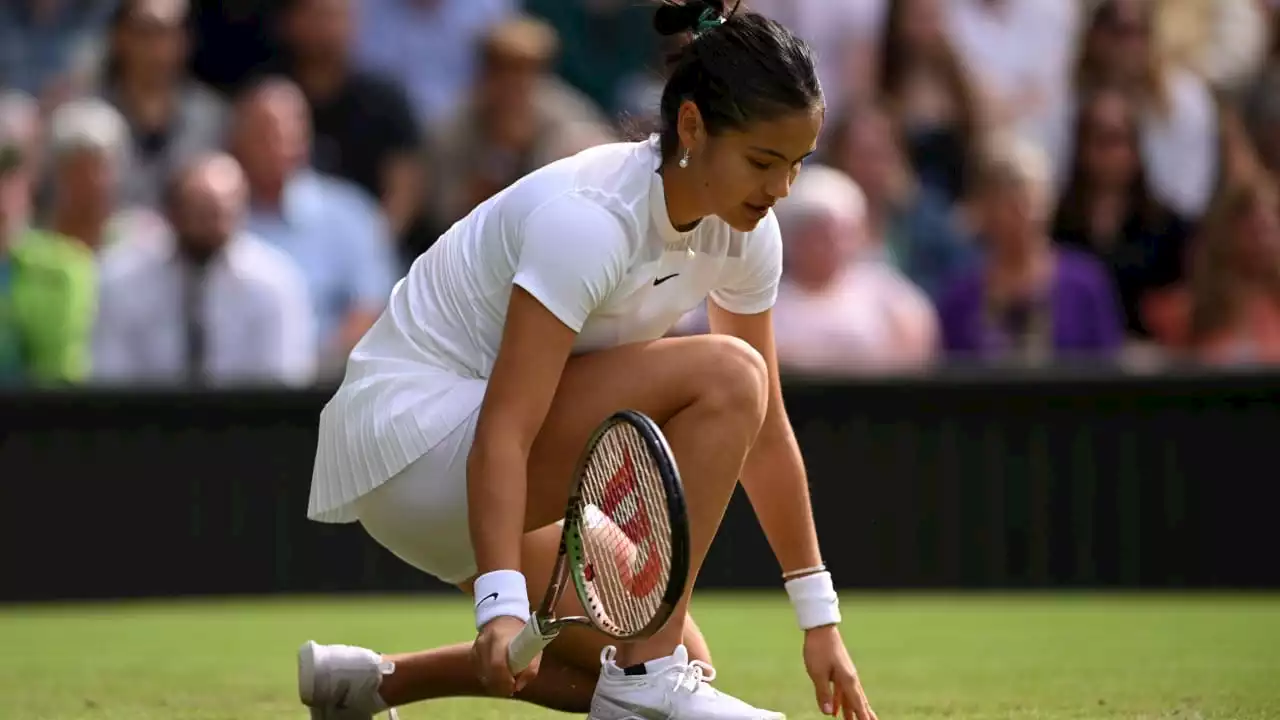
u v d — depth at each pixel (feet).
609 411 32.60
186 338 83.61
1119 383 79.15
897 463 79.15
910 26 104.68
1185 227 101.04
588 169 32.89
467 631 64.80
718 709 31.60
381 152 102.58
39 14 106.01
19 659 57.57
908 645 59.67
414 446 33.35
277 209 93.40
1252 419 78.64
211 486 79.10
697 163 31.96
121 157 100.58
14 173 84.53
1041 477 79.46
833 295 87.76
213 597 78.95
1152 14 106.73
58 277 83.20
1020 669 51.72
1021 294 89.10
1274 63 107.96
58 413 78.38
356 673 35.45
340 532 79.46
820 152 100.27
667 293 33.73
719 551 78.89
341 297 95.55
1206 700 42.93
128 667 54.80
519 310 31.89
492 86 99.25
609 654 32.22
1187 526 79.20
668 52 33.37
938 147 103.19
